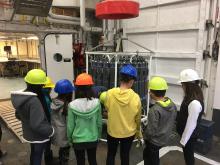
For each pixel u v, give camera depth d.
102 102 1.97
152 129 1.75
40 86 1.81
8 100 4.98
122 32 4.39
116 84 2.84
